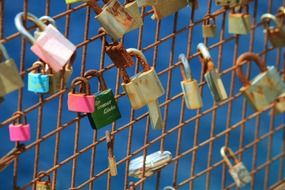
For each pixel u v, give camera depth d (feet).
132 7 10.05
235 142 28.78
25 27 8.99
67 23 9.78
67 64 9.65
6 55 8.71
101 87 10.25
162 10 10.70
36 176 10.07
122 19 9.96
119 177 28.78
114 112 10.32
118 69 10.55
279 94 12.30
